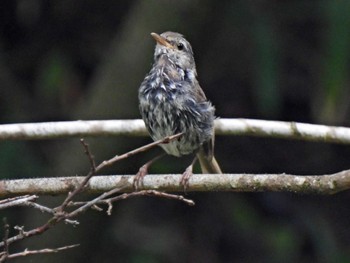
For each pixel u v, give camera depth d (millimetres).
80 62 15273
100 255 14219
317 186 8266
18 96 15086
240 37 14734
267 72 13766
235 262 15055
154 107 10016
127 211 14789
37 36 15383
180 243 14961
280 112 15328
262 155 15500
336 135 10344
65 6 15359
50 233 13516
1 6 15422
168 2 13281
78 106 14516
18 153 13602
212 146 10227
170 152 10227
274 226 14930
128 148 13469
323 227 14961
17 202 7379
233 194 15117
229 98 15305
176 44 10258
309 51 15141
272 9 14664
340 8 13273
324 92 13758
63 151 13906
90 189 8688
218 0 13391
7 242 7176
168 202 15234
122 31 14094
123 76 13602
